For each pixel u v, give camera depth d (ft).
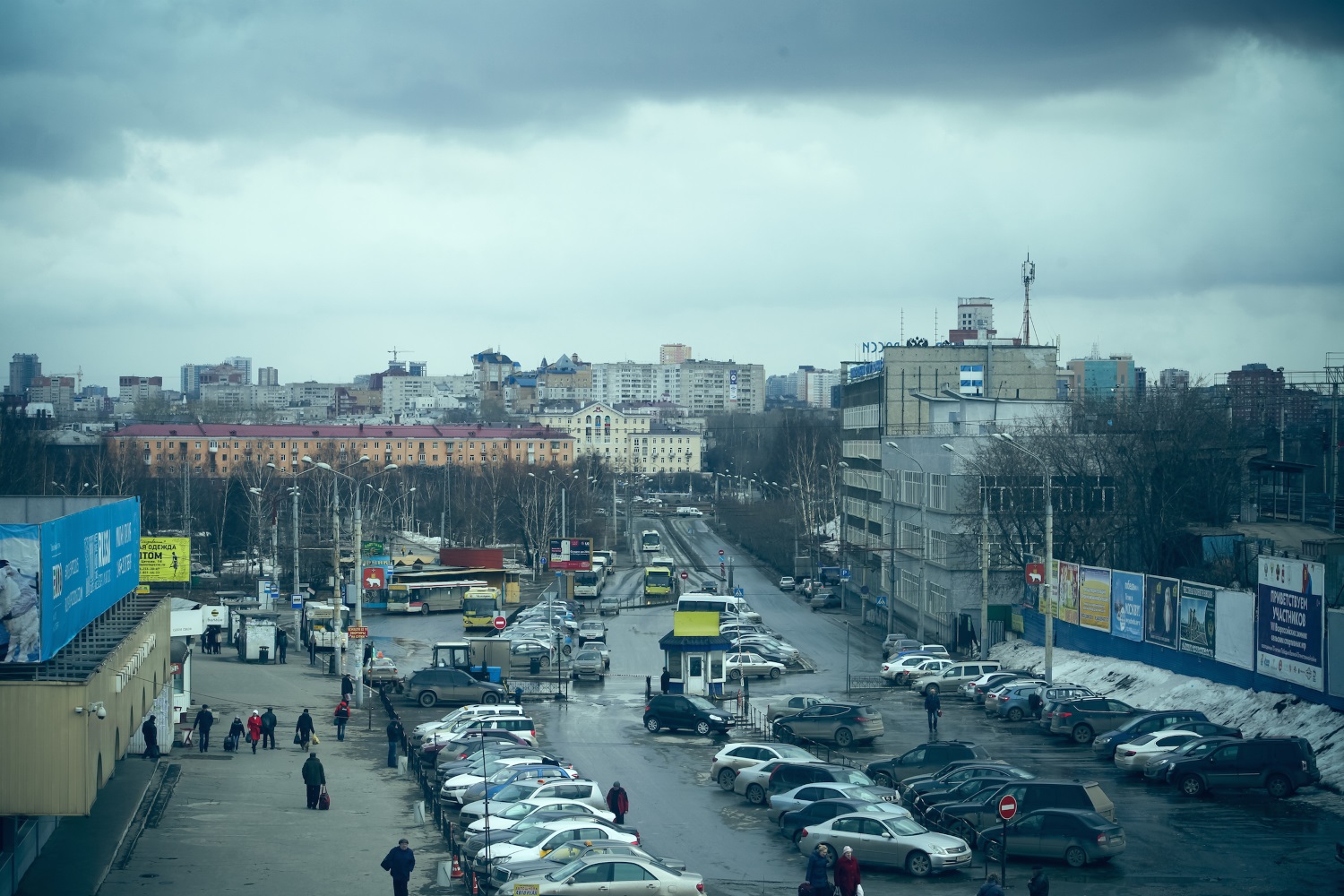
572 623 293.43
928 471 287.48
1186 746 130.82
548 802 111.14
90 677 90.79
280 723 179.01
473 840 104.32
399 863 89.92
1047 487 186.60
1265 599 156.46
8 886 90.68
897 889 96.17
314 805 125.70
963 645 250.37
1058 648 219.41
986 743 158.71
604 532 536.83
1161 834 110.93
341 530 471.62
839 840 103.45
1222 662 166.61
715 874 101.35
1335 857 102.73
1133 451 243.40
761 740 164.25
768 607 347.97
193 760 148.97
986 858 103.14
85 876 96.89
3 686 87.40
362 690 198.59
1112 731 150.41
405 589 332.60
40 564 87.56
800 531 461.37
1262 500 287.28
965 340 447.42
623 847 95.76
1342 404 297.74
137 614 132.26
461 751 146.10
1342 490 286.66
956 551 260.01
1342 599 156.66
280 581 376.68
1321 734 139.03
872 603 337.72
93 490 505.66
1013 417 316.60
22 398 629.92
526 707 195.72
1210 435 254.68
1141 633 190.39
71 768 87.76
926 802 116.47
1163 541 238.89
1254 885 95.81
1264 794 125.80
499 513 527.40
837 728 158.51
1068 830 102.32
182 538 221.25
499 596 332.19
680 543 558.97
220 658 250.57
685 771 145.28
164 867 101.60
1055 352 375.04
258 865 103.40
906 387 372.17
